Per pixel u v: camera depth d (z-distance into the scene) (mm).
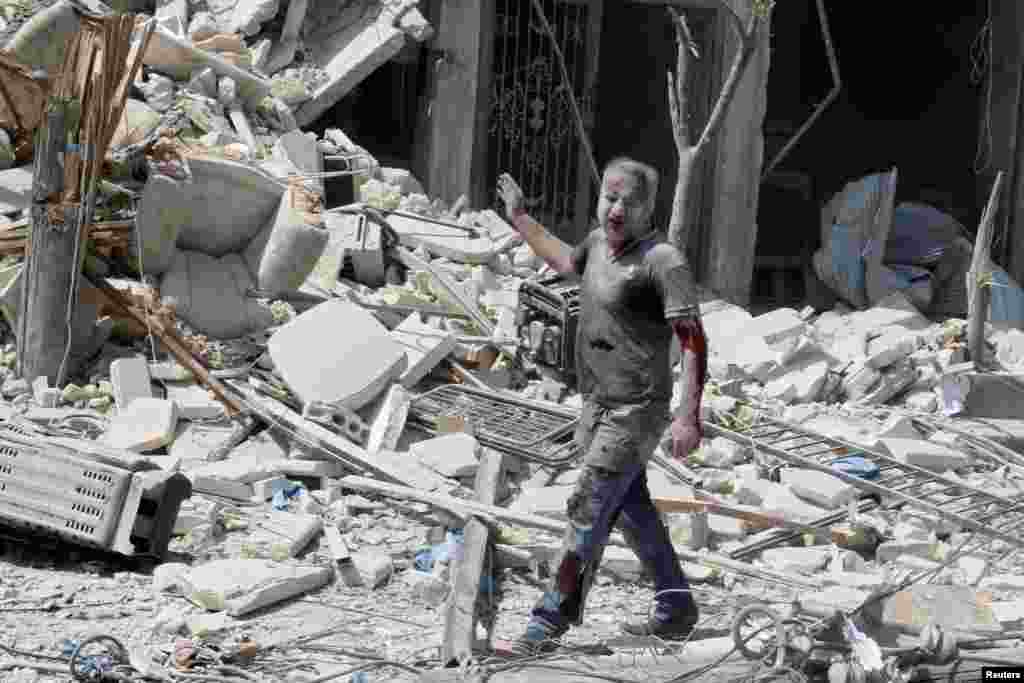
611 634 6434
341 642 6145
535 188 14992
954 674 5383
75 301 8852
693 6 14641
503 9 14672
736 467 9227
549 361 9891
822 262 14547
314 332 9031
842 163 19203
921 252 15188
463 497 8016
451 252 12016
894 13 19219
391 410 8805
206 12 13148
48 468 6801
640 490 6105
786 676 5195
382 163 14648
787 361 11734
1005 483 9641
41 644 5840
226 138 11445
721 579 7418
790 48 19328
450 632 5969
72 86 8820
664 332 5809
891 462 9516
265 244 10023
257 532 7297
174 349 9102
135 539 6801
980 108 17000
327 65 13539
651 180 5770
